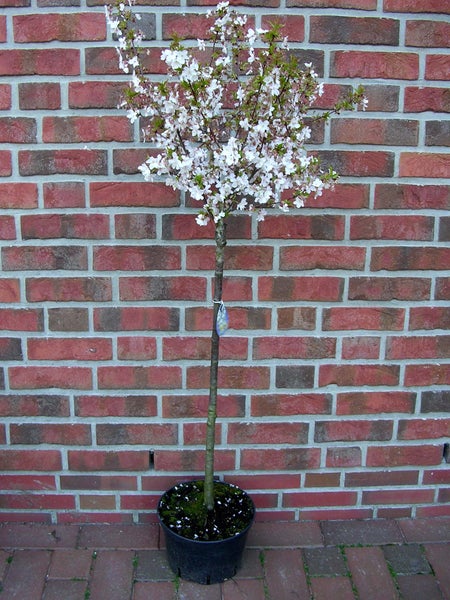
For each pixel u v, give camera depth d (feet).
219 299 6.33
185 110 5.52
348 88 6.86
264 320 7.30
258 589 6.81
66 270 7.12
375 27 6.74
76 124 6.82
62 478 7.67
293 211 7.06
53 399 7.45
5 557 7.17
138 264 7.11
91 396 7.45
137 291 7.18
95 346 7.31
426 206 7.14
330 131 6.94
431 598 6.73
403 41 6.79
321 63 6.79
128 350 7.33
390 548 7.44
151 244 7.07
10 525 7.72
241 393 7.48
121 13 5.87
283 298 7.26
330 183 6.23
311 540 7.55
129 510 7.78
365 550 7.40
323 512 7.91
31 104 6.77
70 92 6.75
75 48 6.67
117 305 7.21
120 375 7.39
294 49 6.75
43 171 6.90
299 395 7.54
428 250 7.25
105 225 7.02
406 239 7.21
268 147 5.64
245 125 5.43
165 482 7.72
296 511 7.89
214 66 6.12
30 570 6.99
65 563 7.11
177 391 7.46
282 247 7.13
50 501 7.73
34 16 6.61
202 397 7.48
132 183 6.94
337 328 7.38
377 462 7.80
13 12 6.61
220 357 7.38
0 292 7.16
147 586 6.82
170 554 6.93
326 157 6.99
